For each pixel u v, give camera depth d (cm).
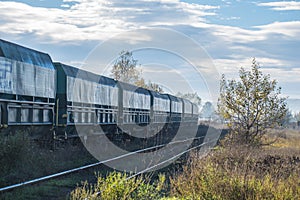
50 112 2370
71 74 2611
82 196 1164
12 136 1752
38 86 2220
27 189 1369
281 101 3023
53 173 1755
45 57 2403
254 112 3003
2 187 1391
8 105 1909
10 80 1933
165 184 1619
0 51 1902
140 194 1195
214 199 1170
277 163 1986
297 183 1325
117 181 1153
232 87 3047
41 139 2266
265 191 1185
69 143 2522
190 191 1263
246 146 2542
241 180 1238
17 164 1661
